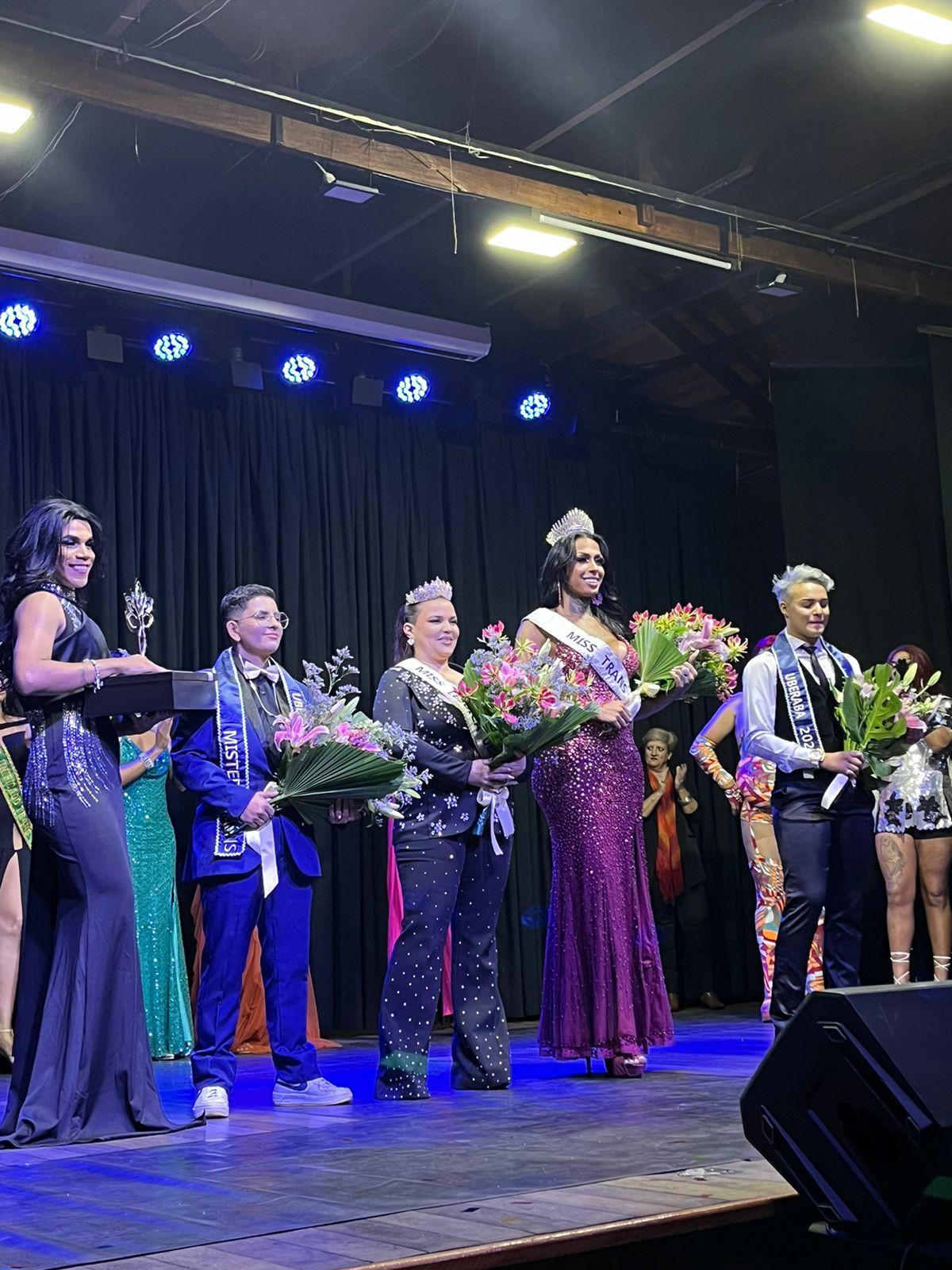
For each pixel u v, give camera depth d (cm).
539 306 829
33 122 598
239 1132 312
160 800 591
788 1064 209
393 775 357
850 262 727
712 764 595
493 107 654
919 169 685
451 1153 268
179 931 594
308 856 371
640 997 402
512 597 798
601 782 409
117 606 668
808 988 552
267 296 658
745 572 908
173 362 691
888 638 797
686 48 600
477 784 385
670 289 801
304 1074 362
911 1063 193
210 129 555
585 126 675
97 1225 213
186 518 699
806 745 403
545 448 830
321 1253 188
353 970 702
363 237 739
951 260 767
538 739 381
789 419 815
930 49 622
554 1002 404
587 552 429
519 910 768
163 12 562
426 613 401
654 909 767
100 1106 314
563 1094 358
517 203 629
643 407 866
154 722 340
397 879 689
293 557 725
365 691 743
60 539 334
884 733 394
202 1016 350
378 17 571
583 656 415
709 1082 372
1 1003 505
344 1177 246
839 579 804
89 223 699
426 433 788
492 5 586
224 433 717
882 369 814
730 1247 215
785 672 412
